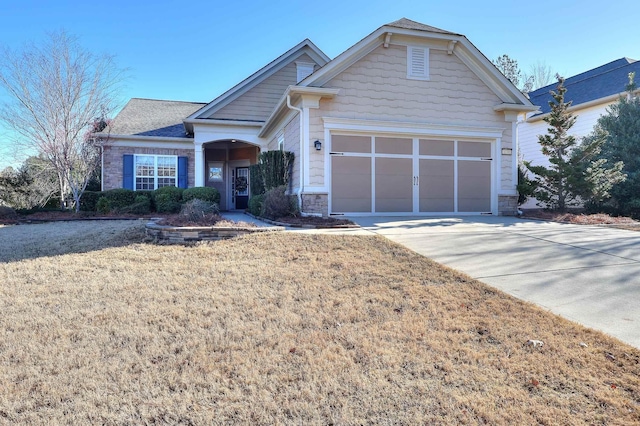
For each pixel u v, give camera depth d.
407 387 2.51
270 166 11.40
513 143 11.97
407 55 11.11
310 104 10.39
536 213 11.41
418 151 11.32
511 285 4.53
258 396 2.41
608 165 12.78
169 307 3.91
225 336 3.25
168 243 6.85
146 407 2.30
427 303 3.98
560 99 11.93
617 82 15.71
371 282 4.66
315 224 8.72
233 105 15.45
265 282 4.71
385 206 11.05
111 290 4.46
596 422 2.18
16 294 4.35
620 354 2.90
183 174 16.09
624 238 7.24
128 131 15.86
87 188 17.75
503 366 2.76
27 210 13.05
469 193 11.71
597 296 4.15
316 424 2.17
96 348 3.04
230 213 14.97
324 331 3.34
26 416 2.22
